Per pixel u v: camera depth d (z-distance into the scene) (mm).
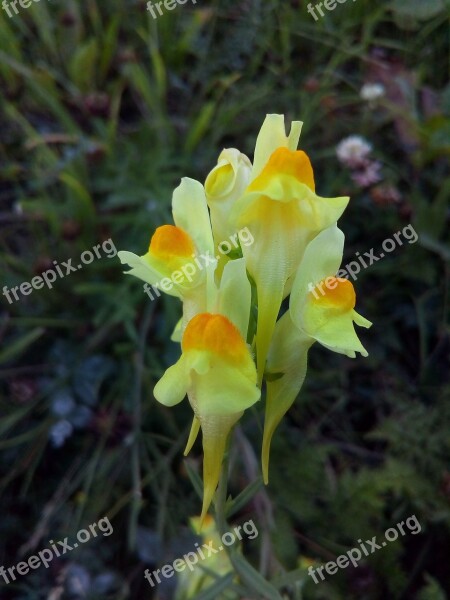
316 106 183
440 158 179
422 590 127
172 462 151
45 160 178
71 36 200
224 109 184
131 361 156
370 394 162
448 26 199
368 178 164
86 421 149
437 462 143
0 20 193
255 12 205
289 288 78
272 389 78
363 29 207
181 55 204
